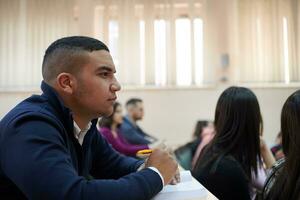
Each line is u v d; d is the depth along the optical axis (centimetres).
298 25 376
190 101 390
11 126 68
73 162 81
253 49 381
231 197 125
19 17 380
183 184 85
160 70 385
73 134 81
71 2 383
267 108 382
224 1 384
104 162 105
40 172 62
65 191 61
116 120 293
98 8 385
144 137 339
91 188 64
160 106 387
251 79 382
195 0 383
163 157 79
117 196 65
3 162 68
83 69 77
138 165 99
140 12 385
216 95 387
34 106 76
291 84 378
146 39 383
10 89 379
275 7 378
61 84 77
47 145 66
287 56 378
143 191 68
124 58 383
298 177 88
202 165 133
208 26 387
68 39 79
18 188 70
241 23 383
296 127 91
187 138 387
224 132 134
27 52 380
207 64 388
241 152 132
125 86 383
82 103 79
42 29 381
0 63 379
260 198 115
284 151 96
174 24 383
